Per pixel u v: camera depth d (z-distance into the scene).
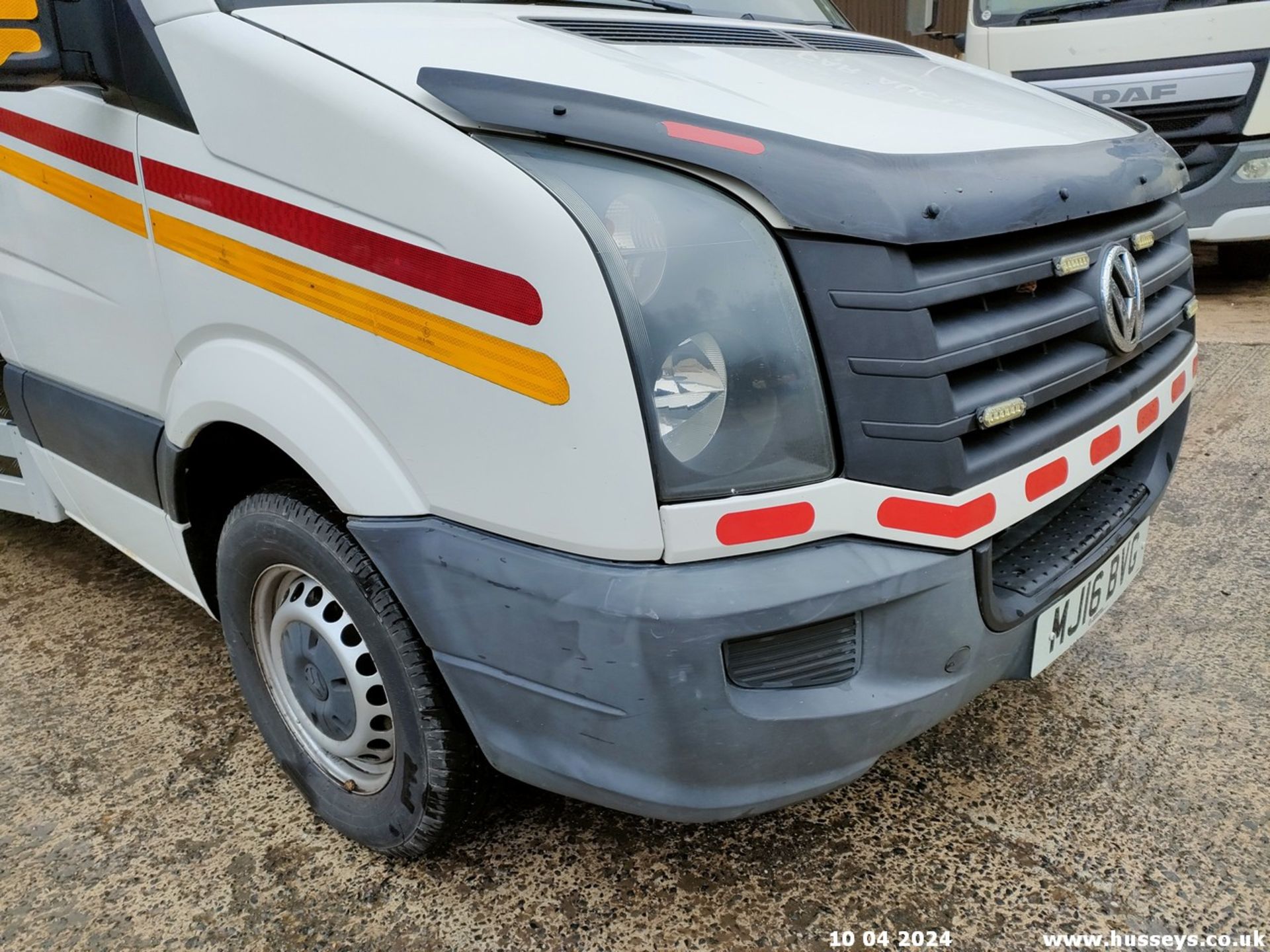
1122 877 2.02
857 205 1.48
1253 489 3.74
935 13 4.36
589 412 1.46
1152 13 5.91
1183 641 2.83
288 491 1.99
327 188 1.66
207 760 2.49
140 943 1.95
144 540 2.50
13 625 3.18
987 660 1.78
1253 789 2.24
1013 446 1.67
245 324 1.87
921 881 2.03
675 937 1.91
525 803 2.29
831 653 1.58
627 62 1.84
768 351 1.50
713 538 1.48
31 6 1.92
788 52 2.27
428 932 1.95
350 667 1.99
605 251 1.45
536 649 1.59
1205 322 5.94
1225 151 5.94
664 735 1.53
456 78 1.57
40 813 2.32
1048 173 1.78
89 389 2.43
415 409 1.64
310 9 1.94
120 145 2.02
